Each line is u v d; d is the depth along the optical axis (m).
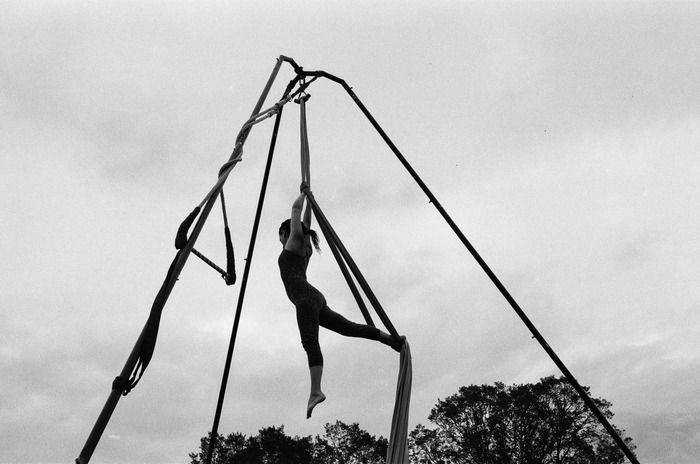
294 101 6.09
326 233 5.20
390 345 4.82
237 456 46.72
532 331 5.42
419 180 5.77
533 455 41.28
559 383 42.66
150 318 4.28
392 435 4.48
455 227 5.57
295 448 47.09
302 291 4.68
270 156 6.08
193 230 4.71
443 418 44.53
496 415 42.88
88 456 3.99
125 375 4.13
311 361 4.47
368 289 4.85
